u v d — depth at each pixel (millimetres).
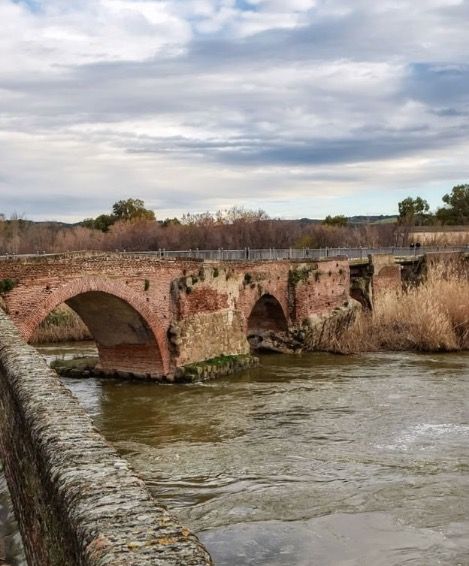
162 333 26266
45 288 21203
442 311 35531
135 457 16969
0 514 8125
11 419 8289
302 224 82438
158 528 3736
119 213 98625
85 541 3652
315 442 18125
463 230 96875
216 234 72125
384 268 45062
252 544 11969
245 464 16344
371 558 11430
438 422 19969
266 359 32375
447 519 12977
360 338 34781
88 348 35500
